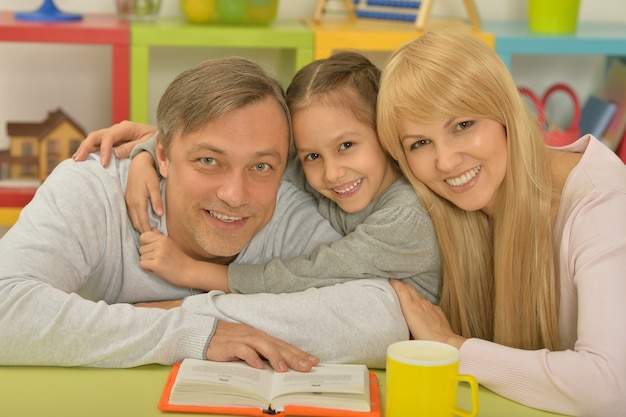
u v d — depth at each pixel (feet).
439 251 5.34
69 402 4.15
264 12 8.89
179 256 5.31
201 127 4.85
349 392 4.08
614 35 8.98
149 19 9.21
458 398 4.38
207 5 8.80
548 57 10.37
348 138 5.18
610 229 4.65
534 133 5.06
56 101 9.90
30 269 4.82
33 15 8.77
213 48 9.93
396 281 5.18
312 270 5.24
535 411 4.32
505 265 5.08
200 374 4.22
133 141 5.86
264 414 4.01
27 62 9.80
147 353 4.59
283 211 5.71
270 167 5.05
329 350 4.77
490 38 8.70
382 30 8.80
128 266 5.38
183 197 5.09
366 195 5.35
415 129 4.96
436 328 4.91
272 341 4.61
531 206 5.02
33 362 4.59
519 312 5.12
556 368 4.31
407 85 4.91
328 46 8.64
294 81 5.31
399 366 3.75
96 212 5.28
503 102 4.95
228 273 5.33
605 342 4.34
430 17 10.18
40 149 9.02
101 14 9.73
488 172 5.02
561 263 4.84
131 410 4.06
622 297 4.45
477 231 5.36
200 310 4.86
